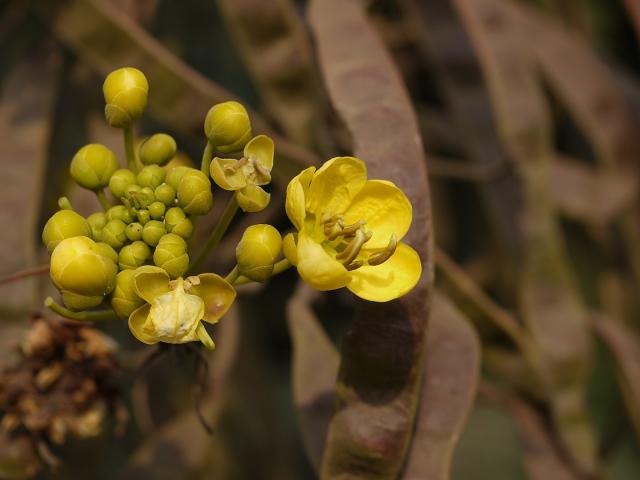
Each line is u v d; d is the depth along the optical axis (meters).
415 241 0.34
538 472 0.44
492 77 0.44
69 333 0.38
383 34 0.51
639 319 0.53
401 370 0.34
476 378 0.36
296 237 0.32
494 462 0.63
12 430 0.39
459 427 0.35
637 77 0.62
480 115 0.49
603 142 0.49
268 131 0.41
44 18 0.42
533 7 0.55
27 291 0.40
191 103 0.42
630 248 0.50
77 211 0.43
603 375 0.60
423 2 0.49
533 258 0.45
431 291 0.34
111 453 0.51
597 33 0.62
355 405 0.34
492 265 0.52
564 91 0.50
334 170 0.32
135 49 0.42
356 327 0.34
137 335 0.31
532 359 0.43
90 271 0.31
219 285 0.32
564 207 0.50
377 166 0.35
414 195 0.35
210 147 0.34
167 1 0.51
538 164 0.45
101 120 0.46
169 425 0.45
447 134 0.53
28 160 0.43
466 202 0.55
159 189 0.33
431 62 0.49
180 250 0.32
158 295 0.31
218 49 0.55
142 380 0.46
